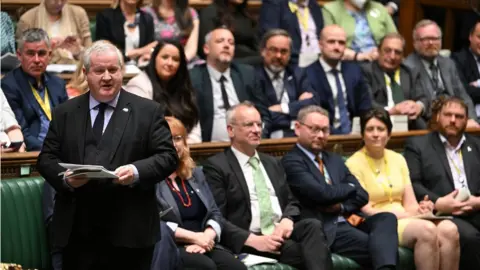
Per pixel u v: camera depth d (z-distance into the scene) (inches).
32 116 425.7
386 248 419.2
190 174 398.3
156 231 309.3
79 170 286.8
